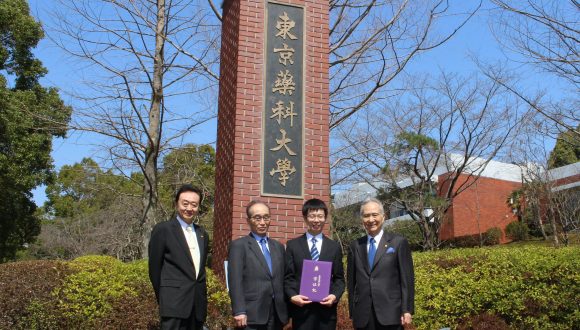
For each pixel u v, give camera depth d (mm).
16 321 6211
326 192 7953
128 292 6504
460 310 6906
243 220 7586
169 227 4984
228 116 8289
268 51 8172
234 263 4797
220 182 8406
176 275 4871
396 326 4801
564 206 24891
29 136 18750
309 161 7980
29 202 21047
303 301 4805
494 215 29547
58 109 19922
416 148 21406
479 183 29516
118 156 14070
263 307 4773
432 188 23766
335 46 13062
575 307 6547
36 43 19984
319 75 8289
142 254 13797
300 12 8406
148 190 14258
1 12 19047
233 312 4680
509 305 6758
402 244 4984
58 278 6504
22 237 21641
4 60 19438
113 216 28812
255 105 7973
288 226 7691
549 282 6793
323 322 4859
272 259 4957
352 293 5039
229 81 8430
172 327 4777
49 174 19734
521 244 26438
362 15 12914
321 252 5039
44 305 6230
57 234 31875
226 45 8852
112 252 26906
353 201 28078
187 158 17281
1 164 18297
